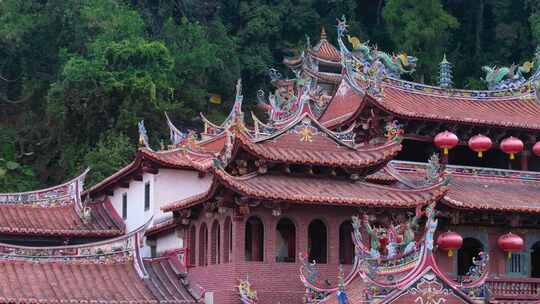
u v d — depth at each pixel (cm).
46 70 9081
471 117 5197
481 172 5281
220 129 5672
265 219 4241
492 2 10775
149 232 5116
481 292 3866
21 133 8675
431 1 10381
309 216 4294
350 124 5050
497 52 10656
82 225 5388
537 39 9819
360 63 5353
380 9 11288
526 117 5500
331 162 4347
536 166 5550
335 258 4309
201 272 4497
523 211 4703
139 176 5409
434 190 4391
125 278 4441
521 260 4900
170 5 10175
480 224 4819
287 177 4369
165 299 4359
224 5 10831
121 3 9475
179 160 5206
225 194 4159
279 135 4391
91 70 7988
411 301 3684
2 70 9081
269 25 10600
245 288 4134
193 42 9525
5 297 4034
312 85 8069
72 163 7906
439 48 10369
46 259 4391
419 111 5141
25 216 5278
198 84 9331
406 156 5362
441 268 4697
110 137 7706
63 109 7988
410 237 3853
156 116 8094
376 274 3788
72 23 8906
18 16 8981
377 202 4228
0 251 4322
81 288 4262
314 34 10894
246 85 10306
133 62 8288
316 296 4034
